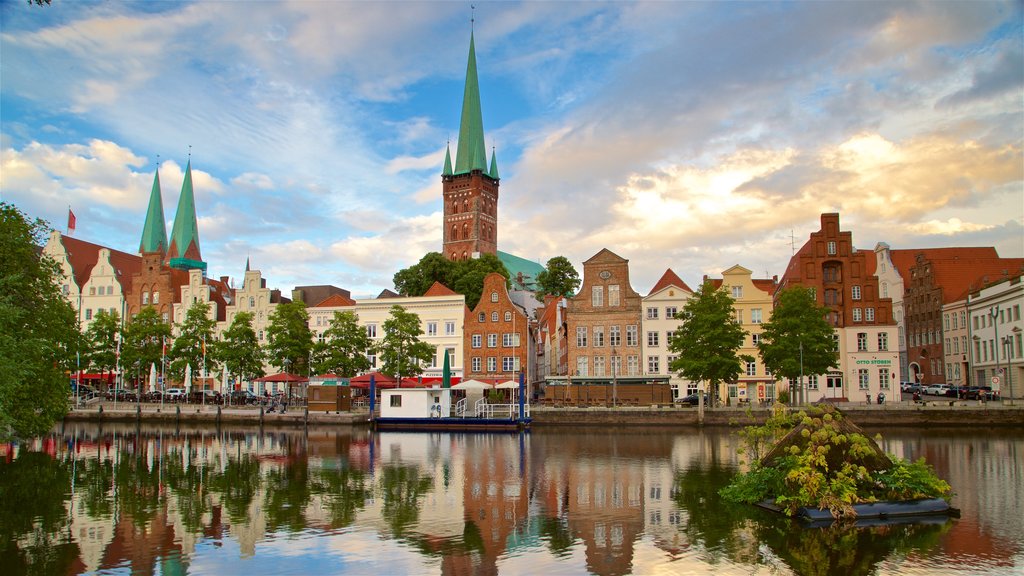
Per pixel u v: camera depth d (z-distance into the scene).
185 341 101.12
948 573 21.59
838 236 101.00
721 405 88.44
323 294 142.38
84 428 79.69
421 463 47.12
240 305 124.62
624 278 100.00
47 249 134.12
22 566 23.77
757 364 98.62
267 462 48.38
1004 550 23.55
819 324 82.56
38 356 41.44
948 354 109.44
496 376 106.00
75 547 25.95
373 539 26.59
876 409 75.38
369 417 82.12
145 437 69.19
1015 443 58.25
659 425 79.31
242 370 101.25
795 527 26.73
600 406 86.62
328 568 23.22
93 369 109.31
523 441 63.50
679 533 26.44
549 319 124.06
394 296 120.75
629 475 40.72
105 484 39.38
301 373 101.94
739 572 22.05
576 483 38.06
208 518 30.38
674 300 98.75
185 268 168.62
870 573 21.67
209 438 67.81
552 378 96.31
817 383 98.75
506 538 26.48
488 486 37.47
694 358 81.19
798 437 29.47
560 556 24.08
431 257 134.25
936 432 69.38
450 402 86.06
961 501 31.30
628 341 99.06
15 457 52.34
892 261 132.38
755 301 99.62
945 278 114.00
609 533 26.83
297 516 30.58
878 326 98.56
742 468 43.28
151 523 29.55
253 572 22.91
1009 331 91.94
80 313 131.88
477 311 108.44
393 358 92.06
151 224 169.75
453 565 23.33
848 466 28.31
